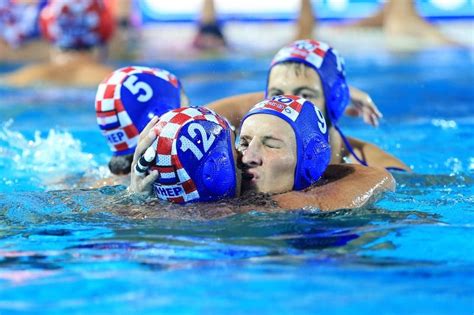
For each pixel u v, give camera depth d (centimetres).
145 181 1205
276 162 1232
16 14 3750
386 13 4269
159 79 1423
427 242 1102
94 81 2895
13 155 1806
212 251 1067
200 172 1184
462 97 2648
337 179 1334
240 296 911
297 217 1188
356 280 957
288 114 1248
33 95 2736
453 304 886
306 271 991
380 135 2119
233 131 1268
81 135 2123
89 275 987
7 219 1219
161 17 4691
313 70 1475
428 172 1684
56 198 1309
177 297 910
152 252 1067
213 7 3975
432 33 4019
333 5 4556
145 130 1214
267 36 4225
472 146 1967
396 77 3038
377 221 1197
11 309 889
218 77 3108
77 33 2864
